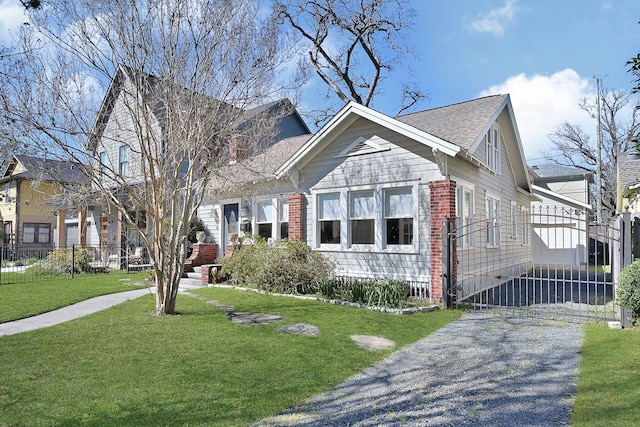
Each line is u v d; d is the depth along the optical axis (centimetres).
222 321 794
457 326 787
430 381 504
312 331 730
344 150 1213
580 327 775
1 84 723
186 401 436
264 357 582
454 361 580
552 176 2916
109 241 2059
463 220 1138
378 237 1132
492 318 858
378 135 1148
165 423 388
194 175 901
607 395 448
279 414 412
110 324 764
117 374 510
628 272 730
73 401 433
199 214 1702
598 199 2612
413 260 1069
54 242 2753
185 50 831
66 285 1314
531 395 458
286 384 488
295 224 1298
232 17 867
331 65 2592
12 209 2833
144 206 842
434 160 1045
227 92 880
